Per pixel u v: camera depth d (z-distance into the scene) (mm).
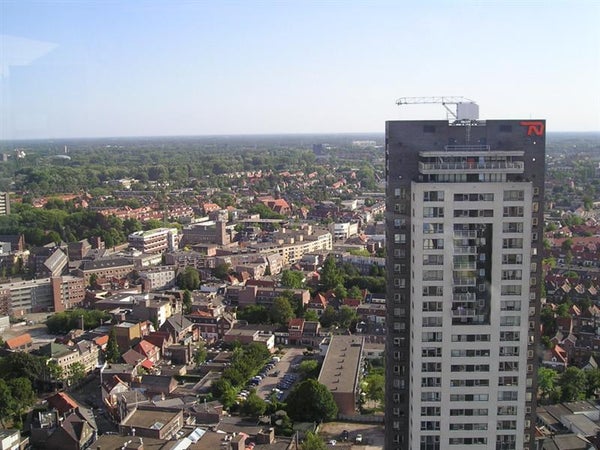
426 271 132125
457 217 130500
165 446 199625
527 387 139375
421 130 137250
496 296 131750
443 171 132500
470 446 136125
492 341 133125
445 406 135125
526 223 130250
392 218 139875
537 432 195250
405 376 143375
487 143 137125
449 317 132750
